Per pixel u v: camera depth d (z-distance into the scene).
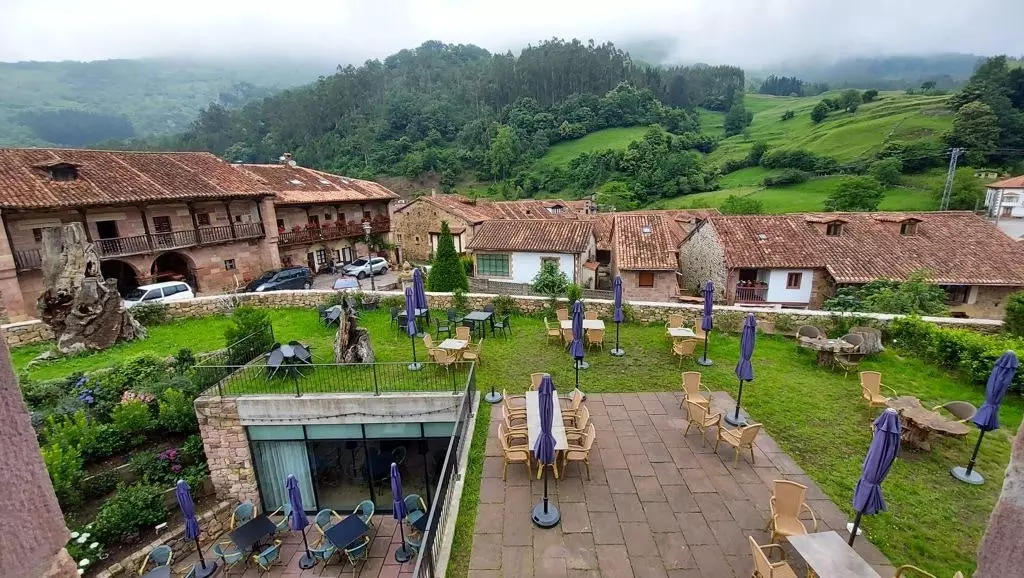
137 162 26.58
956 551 6.83
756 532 7.29
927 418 8.98
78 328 15.58
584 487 8.34
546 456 7.24
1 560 1.30
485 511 7.86
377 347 15.55
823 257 21.62
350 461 12.80
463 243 36.47
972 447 9.28
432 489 12.82
